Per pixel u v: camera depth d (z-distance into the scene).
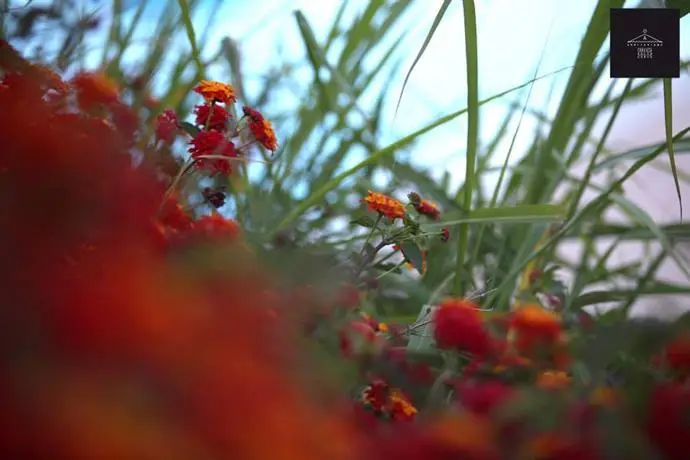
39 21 0.77
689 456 0.39
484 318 0.71
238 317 0.25
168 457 0.20
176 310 0.23
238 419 0.22
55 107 0.45
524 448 0.37
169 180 0.65
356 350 0.62
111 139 0.38
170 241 0.41
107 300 0.22
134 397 0.21
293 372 0.26
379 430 0.36
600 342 0.46
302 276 0.41
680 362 0.43
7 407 0.20
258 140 0.81
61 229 0.26
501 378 0.61
